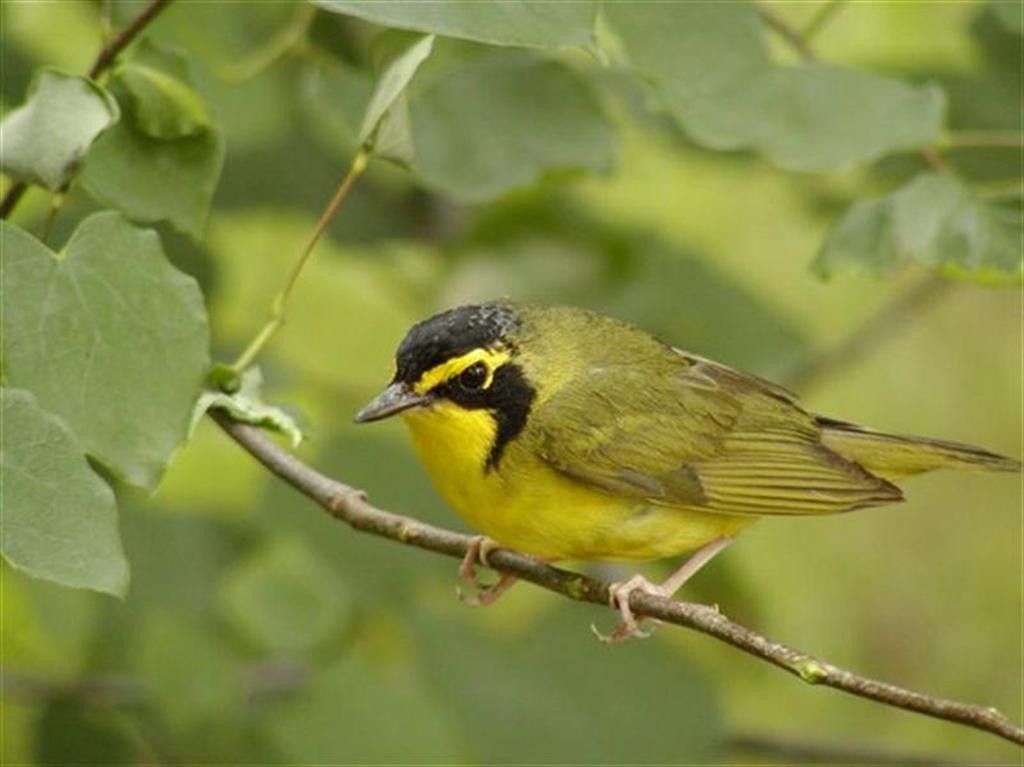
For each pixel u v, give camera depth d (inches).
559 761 504.4
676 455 392.5
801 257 662.5
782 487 397.1
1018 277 386.9
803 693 661.3
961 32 521.3
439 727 499.2
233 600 502.0
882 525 694.5
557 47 305.4
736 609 553.0
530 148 453.1
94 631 510.9
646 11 385.4
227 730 478.3
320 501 358.6
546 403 386.9
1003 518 698.2
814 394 660.1
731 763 639.1
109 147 347.6
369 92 439.2
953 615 692.1
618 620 518.3
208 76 435.5
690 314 546.9
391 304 585.6
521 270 544.7
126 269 324.2
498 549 362.0
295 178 533.0
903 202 396.5
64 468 297.7
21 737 533.0
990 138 413.4
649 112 516.4
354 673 499.2
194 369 327.0
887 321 659.4
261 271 580.7
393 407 380.5
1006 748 673.6
